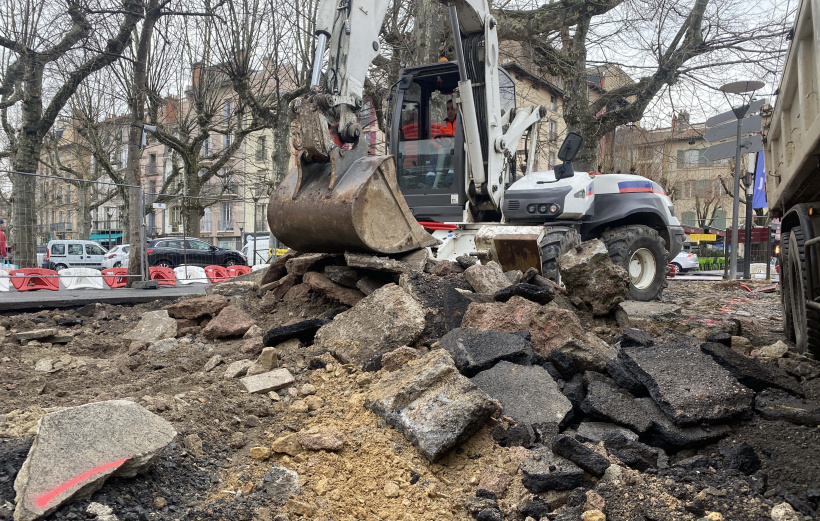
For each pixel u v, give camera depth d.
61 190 29.56
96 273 11.02
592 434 3.41
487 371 3.90
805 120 3.98
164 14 12.73
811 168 4.19
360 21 5.73
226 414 3.64
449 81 8.31
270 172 31.08
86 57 14.99
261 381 4.06
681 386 3.60
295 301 5.98
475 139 7.46
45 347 6.02
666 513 2.75
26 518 2.35
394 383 3.71
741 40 16.14
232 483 2.96
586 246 5.67
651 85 16.47
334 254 5.94
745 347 5.18
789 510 2.68
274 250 18.09
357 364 4.26
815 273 4.35
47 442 2.71
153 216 39.31
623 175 8.80
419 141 8.10
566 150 7.59
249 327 5.67
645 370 3.73
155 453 2.82
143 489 2.75
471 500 2.93
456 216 7.83
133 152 12.87
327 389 3.98
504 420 3.47
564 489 2.97
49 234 14.86
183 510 2.68
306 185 5.60
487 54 7.52
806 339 4.47
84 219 29.67
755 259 25.05
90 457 2.68
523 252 6.88
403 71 8.21
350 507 2.85
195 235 23.14
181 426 3.43
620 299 5.48
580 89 16.95
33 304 8.16
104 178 34.12
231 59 16.69
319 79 5.52
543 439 3.38
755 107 12.98
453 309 4.80
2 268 11.15
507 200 7.78
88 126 23.84
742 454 3.17
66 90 15.84
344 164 5.46
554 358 4.05
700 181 42.69
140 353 5.46
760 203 13.20
